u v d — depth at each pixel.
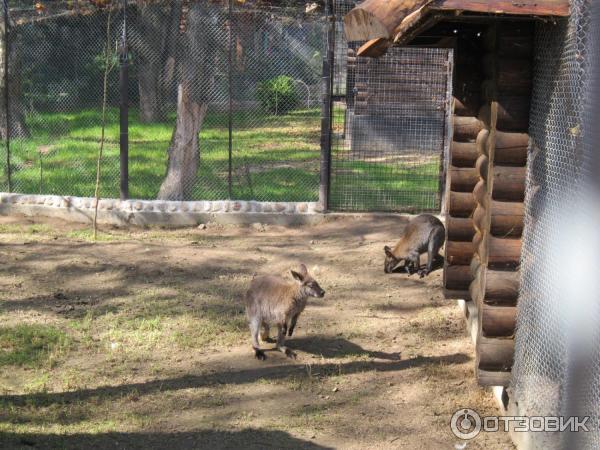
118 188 19.42
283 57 24.38
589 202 9.87
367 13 11.65
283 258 17.23
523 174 12.88
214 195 19.17
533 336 12.27
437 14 11.14
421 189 18.97
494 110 12.89
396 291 16.42
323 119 18.31
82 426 13.73
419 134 19.77
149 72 24.53
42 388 14.53
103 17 23.56
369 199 18.81
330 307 16.05
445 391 14.59
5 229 18.06
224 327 15.55
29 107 24.17
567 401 10.62
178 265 16.95
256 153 22.22
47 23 23.77
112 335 15.36
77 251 17.31
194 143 18.95
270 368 14.90
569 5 10.92
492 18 11.66
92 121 24.53
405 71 19.42
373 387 14.63
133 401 14.41
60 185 19.48
